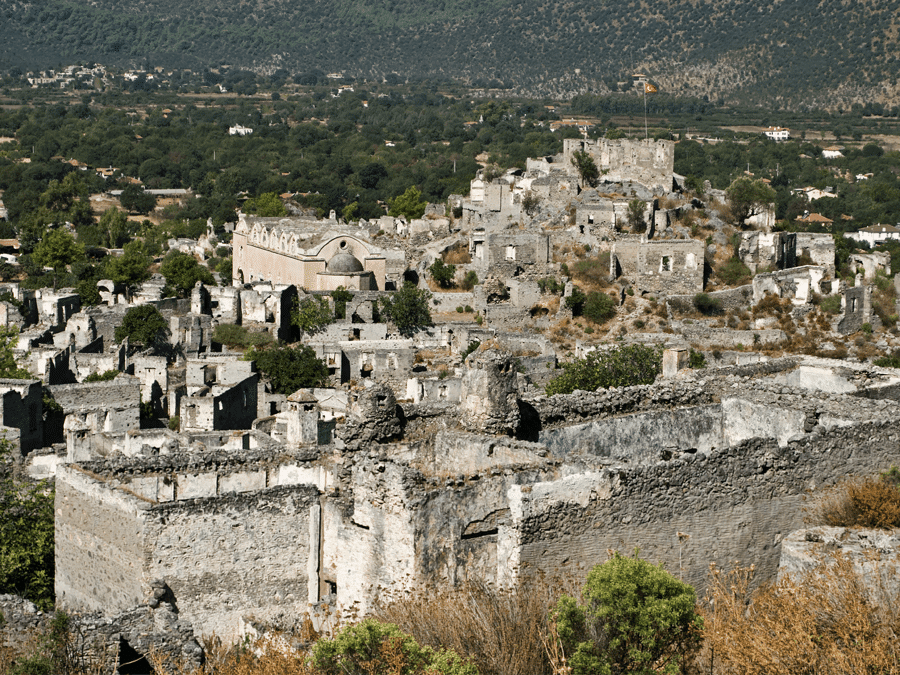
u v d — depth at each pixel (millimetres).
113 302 188250
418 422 56781
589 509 47906
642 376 101750
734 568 50688
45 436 104125
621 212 189250
